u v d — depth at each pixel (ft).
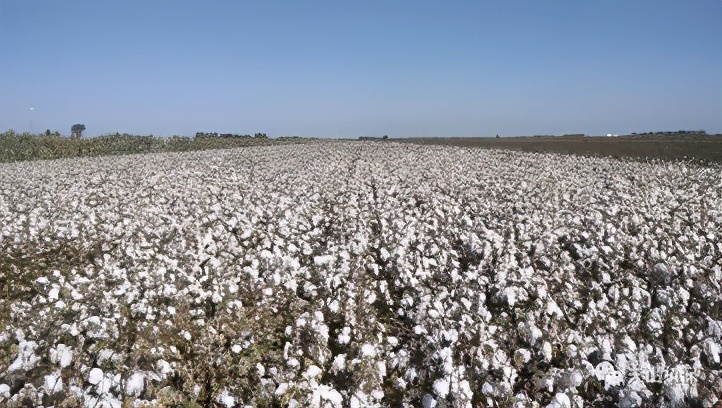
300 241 30.27
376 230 34.65
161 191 51.75
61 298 22.12
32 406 14.64
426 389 16.78
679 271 25.07
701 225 35.06
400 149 113.50
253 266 25.88
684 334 19.69
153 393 15.69
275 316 21.49
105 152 119.03
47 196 47.93
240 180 61.72
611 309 21.42
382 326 20.79
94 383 15.47
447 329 19.76
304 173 67.97
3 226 33.94
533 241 30.35
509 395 16.01
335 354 19.08
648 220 36.70
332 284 23.86
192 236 30.94
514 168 73.26
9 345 17.63
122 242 29.68
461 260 28.50
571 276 24.59
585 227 33.68
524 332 19.02
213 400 16.01
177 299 21.62
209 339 18.86
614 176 63.31
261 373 16.96
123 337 18.29
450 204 43.29
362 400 15.92
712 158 83.92
